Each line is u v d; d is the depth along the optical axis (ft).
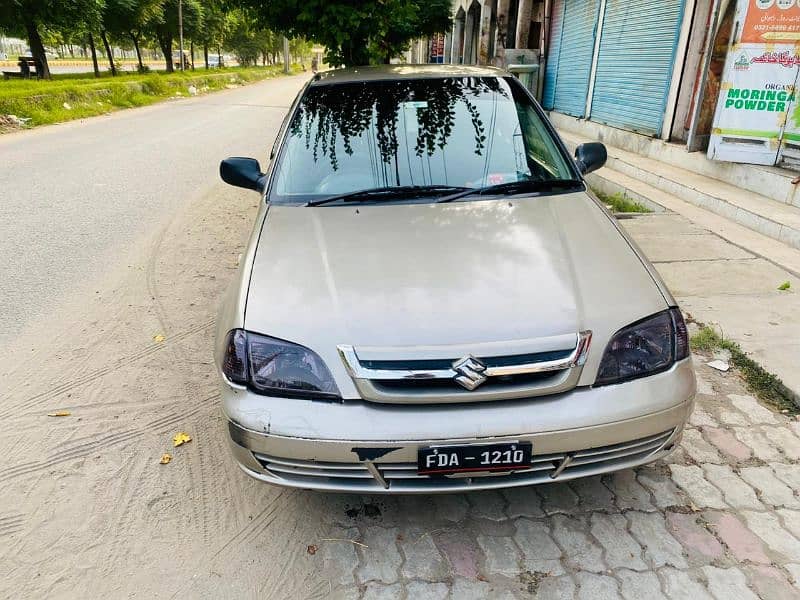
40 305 14.24
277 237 8.43
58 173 28.55
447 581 6.86
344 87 11.45
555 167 10.16
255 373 6.73
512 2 46.83
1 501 8.23
